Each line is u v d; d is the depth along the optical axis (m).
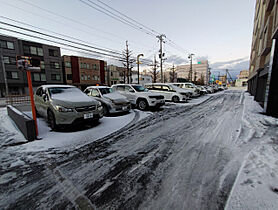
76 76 33.59
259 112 6.78
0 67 23.83
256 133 3.92
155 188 1.85
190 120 5.60
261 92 10.38
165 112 7.38
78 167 2.41
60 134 4.07
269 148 2.90
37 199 1.71
